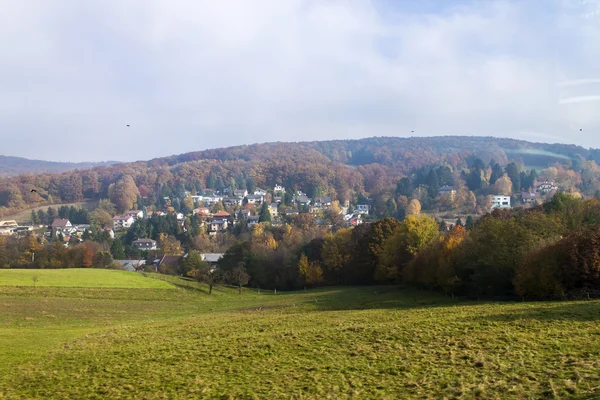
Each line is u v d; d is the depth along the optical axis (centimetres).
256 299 6662
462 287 5338
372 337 2739
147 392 2045
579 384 1678
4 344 3109
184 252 13450
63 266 9862
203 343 2939
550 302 3712
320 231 12950
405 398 1756
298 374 2150
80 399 2020
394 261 7206
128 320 4722
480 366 2022
